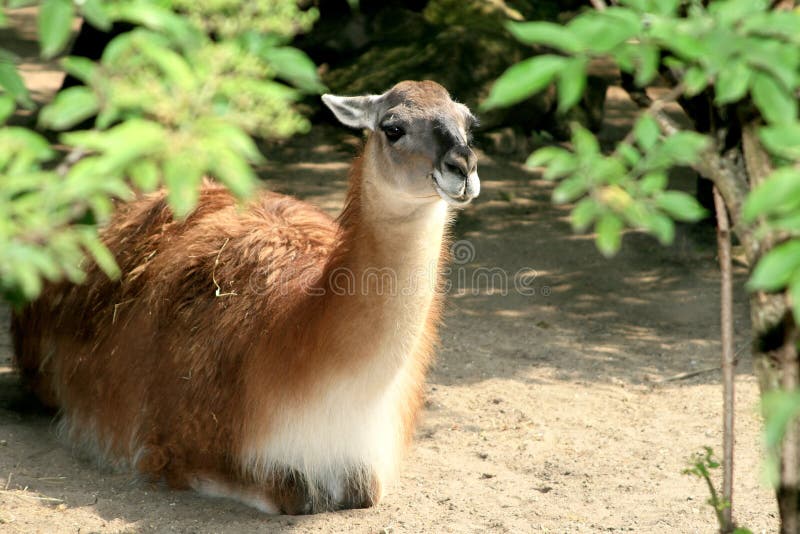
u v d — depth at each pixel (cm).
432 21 3097
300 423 984
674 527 1034
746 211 348
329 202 2294
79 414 1204
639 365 1591
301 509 1046
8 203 396
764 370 586
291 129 399
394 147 916
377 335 937
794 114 373
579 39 378
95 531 996
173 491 1100
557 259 2089
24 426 1277
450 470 1201
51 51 375
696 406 1417
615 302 1880
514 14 3189
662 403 1433
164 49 381
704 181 2205
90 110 382
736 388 1474
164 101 375
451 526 1035
